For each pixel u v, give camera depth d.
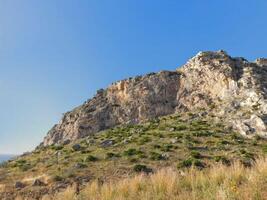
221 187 12.83
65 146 63.53
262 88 70.69
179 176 18.14
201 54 89.38
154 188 15.93
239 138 52.28
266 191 12.46
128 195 16.41
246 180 14.77
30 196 28.55
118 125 81.06
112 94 92.19
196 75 84.88
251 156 39.72
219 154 42.12
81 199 18.09
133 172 34.62
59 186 30.86
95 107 89.81
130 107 84.50
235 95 72.19
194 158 38.28
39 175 36.78
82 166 38.47
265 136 52.03
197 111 74.19
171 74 89.81
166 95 85.19
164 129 62.03
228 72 78.88
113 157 42.84
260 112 59.75
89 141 60.53
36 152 64.69
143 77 92.00
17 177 37.81
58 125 93.12
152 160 40.03
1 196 29.12
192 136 53.88
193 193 13.76
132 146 49.75
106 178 32.72
